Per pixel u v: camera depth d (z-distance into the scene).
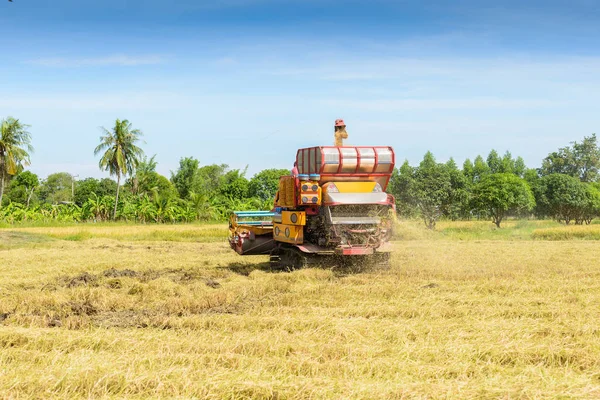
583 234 29.08
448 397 4.88
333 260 13.25
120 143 55.66
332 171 12.92
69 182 105.00
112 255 18.30
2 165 50.19
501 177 43.56
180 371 5.45
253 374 5.40
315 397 4.92
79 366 5.56
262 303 9.34
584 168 105.69
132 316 8.55
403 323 7.60
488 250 19.66
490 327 7.30
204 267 14.85
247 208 54.75
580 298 9.44
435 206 37.28
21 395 4.96
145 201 51.78
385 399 4.86
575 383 5.19
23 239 26.11
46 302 9.57
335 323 7.41
